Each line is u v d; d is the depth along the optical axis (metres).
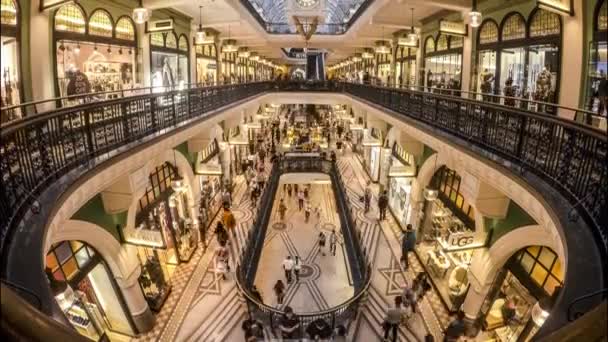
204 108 11.44
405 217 14.46
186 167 13.11
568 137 4.56
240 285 9.89
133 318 9.12
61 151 5.08
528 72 9.67
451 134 7.88
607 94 6.98
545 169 4.98
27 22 7.92
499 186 5.82
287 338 8.88
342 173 22.73
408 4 12.34
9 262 3.03
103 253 8.47
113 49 11.34
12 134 3.91
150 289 10.16
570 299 2.84
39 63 8.17
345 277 14.06
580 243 3.53
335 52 36.72
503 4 10.66
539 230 6.74
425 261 11.88
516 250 7.66
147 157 7.13
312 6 21.00
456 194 10.85
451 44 14.20
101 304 8.91
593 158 4.02
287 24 25.58
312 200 22.88
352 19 22.86
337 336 8.73
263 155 23.33
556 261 6.82
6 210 3.54
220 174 14.05
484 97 11.06
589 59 7.67
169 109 8.88
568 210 4.10
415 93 10.31
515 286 7.76
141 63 12.64
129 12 12.06
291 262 13.46
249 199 18.42
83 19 9.99
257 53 34.78
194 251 13.09
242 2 17.20
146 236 9.04
